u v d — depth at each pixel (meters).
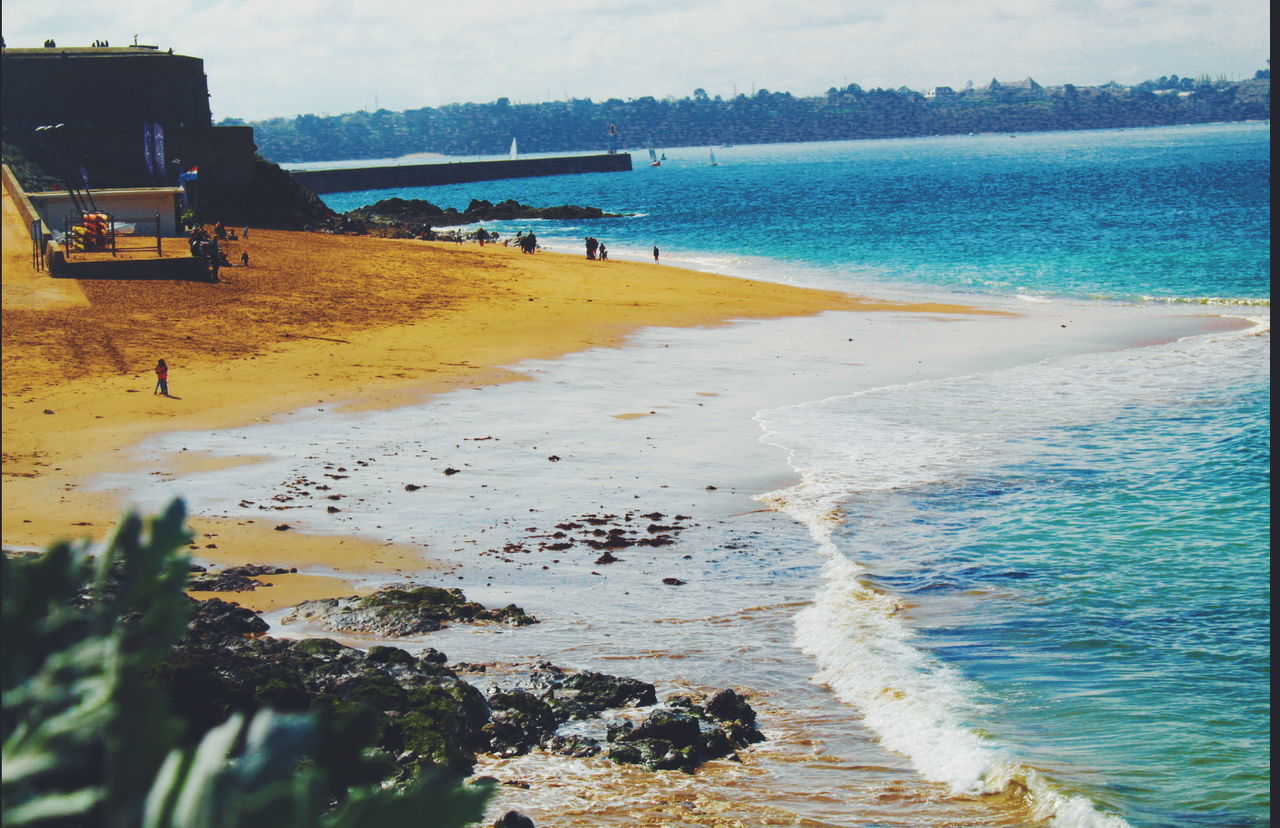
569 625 21.77
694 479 31.39
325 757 1.64
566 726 17.39
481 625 21.61
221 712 13.41
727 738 17.08
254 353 45.88
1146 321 58.50
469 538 26.75
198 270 59.44
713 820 14.63
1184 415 36.97
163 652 1.50
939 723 17.41
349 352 47.12
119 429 34.88
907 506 28.78
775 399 40.88
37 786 1.34
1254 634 20.05
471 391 41.47
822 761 16.56
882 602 22.52
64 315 48.91
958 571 24.08
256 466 31.81
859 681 19.11
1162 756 16.00
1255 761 15.62
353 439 34.88
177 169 106.06
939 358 48.69
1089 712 17.53
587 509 28.91
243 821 1.32
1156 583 22.78
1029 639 20.45
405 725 15.77
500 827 13.70
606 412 38.72
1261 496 27.89
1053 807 14.82
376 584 23.86
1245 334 53.38
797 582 23.97
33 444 32.97
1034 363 47.47
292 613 21.92
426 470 31.91
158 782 1.33
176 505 1.59
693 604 22.86
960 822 14.77
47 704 1.39
